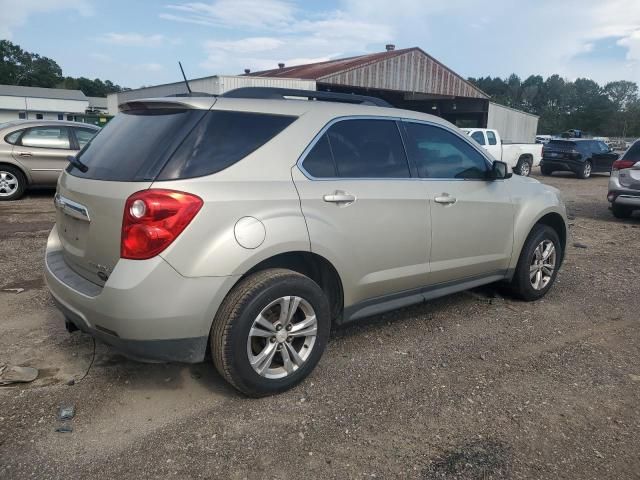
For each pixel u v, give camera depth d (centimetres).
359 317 368
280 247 304
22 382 326
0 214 861
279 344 314
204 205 280
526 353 392
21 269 559
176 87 2394
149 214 270
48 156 1014
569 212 1159
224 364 294
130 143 307
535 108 13625
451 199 407
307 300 320
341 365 362
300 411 305
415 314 466
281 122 328
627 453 276
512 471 258
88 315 288
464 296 520
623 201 1018
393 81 2622
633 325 457
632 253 741
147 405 307
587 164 2022
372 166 367
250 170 304
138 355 284
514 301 510
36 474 247
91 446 269
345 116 360
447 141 425
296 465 258
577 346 408
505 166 436
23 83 11319
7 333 397
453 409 311
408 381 343
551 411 313
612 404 323
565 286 567
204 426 288
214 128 302
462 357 381
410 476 253
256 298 295
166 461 259
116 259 281
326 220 328
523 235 475
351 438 280
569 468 262
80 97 7988
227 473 252
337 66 2658
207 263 281
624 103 11762
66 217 333
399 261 377
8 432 277
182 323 280
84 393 318
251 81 2080
